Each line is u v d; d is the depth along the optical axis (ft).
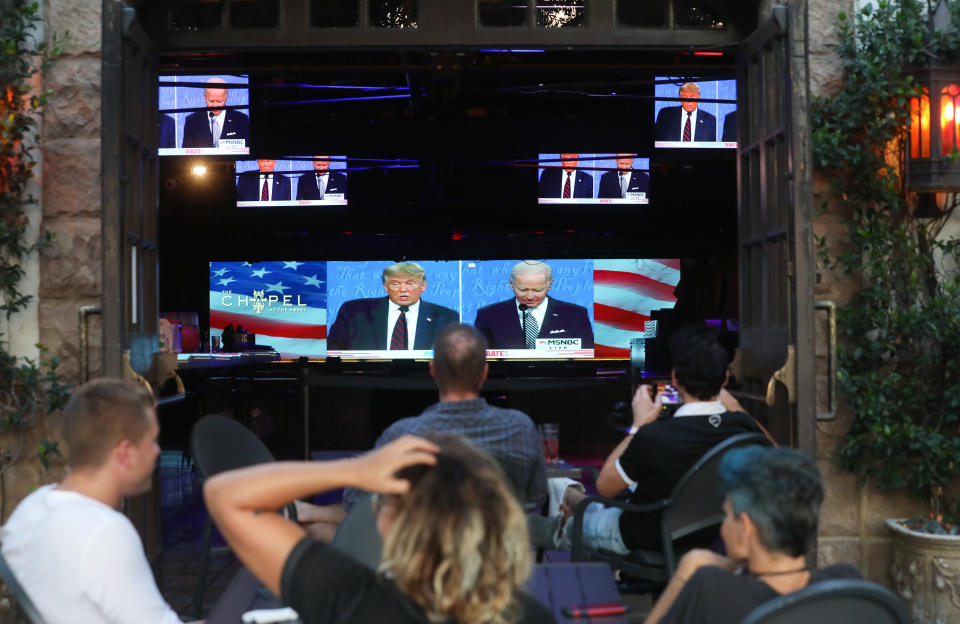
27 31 14.53
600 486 11.62
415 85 29.78
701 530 11.39
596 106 36.99
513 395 33.01
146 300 14.56
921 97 14.32
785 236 13.47
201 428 10.53
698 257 52.29
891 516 15.07
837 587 5.57
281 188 38.86
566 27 15.44
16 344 14.51
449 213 48.49
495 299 51.75
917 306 14.99
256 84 30.37
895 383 14.73
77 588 6.68
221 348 42.45
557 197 37.60
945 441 14.48
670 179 44.42
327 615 4.54
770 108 14.30
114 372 12.46
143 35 14.15
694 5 15.61
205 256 52.80
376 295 52.95
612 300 53.01
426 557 4.26
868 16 14.80
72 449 7.11
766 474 6.58
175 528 21.40
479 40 15.35
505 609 4.44
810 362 12.63
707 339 11.38
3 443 14.40
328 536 12.19
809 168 12.71
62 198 14.55
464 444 4.65
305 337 55.11
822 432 15.01
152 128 14.92
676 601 6.55
